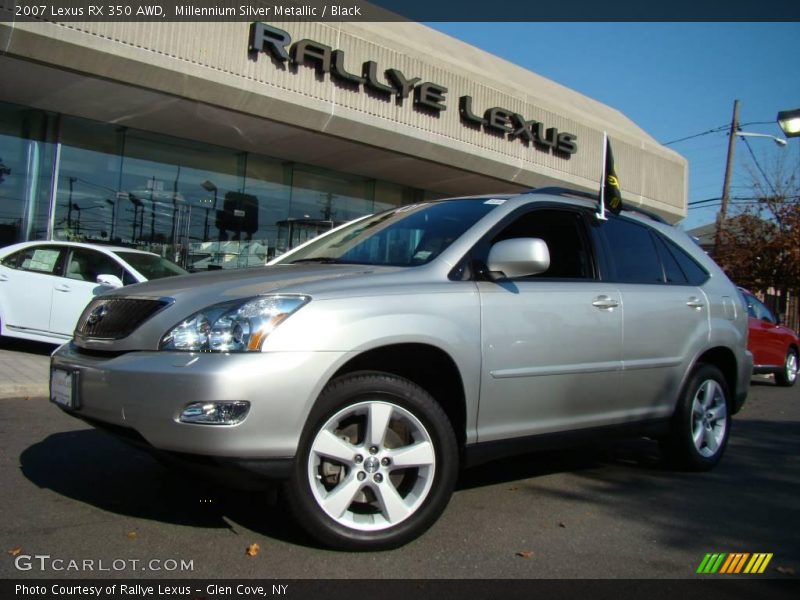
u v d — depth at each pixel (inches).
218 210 557.0
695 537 147.7
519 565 128.4
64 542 127.7
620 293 176.1
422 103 542.3
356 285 134.0
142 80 419.8
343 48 500.1
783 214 791.7
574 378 162.2
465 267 149.9
